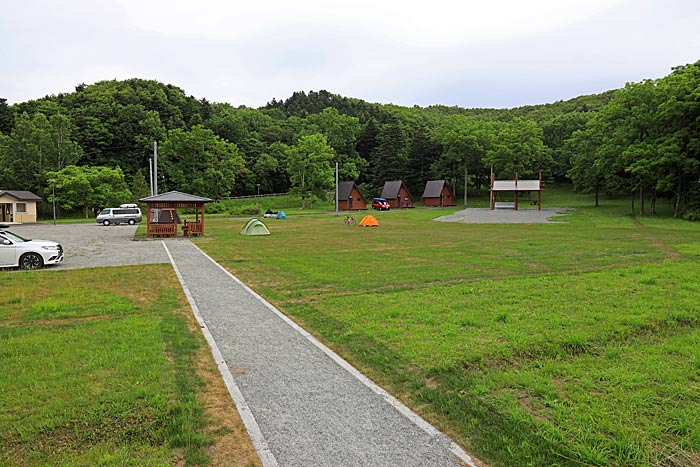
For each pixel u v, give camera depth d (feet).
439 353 20.02
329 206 249.75
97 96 276.41
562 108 365.81
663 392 16.03
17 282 39.65
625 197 226.17
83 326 24.80
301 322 26.21
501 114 409.28
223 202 238.48
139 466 11.62
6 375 17.48
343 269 46.52
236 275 43.52
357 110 407.85
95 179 181.88
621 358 19.53
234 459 11.93
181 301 31.99
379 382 17.29
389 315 26.76
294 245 73.10
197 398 15.76
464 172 270.46
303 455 12.09
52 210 187.21
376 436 13.15
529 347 20.63
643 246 65.16
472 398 15.70
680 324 24.76
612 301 29.25
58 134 197.77
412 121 364.17
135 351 20.31
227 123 306.96
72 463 11.74
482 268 46.47
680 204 137.80
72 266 50.31
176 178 233.76
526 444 12.54
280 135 340.80
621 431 13.23
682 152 130.41
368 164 310.24
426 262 51.49
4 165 190.49
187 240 84.74
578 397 15.60
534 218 139.44
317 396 15.96
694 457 12.05
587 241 73.72
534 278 38.83
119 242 81.61
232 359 19.86
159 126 267.80
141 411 14.65
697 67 140.56
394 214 177.78
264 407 15.05
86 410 14.65
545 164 257.34
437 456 12.07
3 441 12.86
